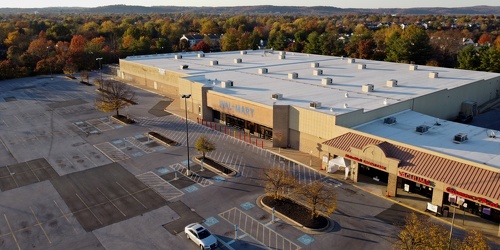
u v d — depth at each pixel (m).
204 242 38.28
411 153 48.75
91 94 108.50
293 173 55.81
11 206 47.38
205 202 47.88
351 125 59.38
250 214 45.03
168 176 55.12
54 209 46.59
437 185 43.75
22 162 60.62
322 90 75.88
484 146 50.78
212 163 59.09
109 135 73.12
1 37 191.50
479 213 43.69
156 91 110.00
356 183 52.56
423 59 133.75
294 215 44.16
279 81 85.19
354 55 148.50
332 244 39.25
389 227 42.09
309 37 161.62
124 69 126.94
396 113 65.56
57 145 68.00
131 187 51.88
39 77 136.88
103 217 44.72
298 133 64.25
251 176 55.00
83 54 152.00
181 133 74.06
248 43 181.75
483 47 119.81
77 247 39.28
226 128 77.19
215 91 78.56
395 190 48.31
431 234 32.75
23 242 40.19
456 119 80.38
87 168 58.06
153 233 41.56
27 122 82.12
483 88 86.19
